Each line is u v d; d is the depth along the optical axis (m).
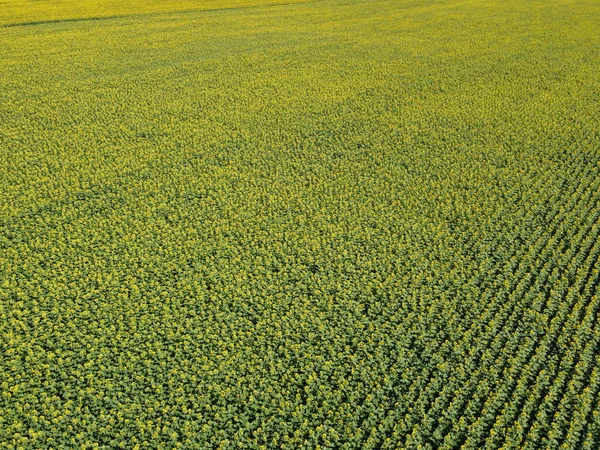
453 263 16.22
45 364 12.63
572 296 14.76
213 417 11.61
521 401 11.95
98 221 17.81
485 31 42.94
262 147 22.89
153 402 11.87
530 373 12.51
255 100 28.02
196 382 12.34
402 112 26.78
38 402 11.79
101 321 13.80
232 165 21.44
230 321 13.98
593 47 38.56
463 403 11.91
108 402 11.84
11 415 11.45
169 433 11.26
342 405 11.75
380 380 12.39
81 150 22.25
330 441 11.15
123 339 13.36
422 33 42.19
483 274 15.73
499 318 14.08
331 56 35.81
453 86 30.55
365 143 23.41
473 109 27.22
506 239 17.27
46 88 28.66
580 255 16.36
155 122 25.08
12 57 33.44
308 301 14.52
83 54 34.59
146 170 20.89
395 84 30.75
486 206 18.94
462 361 12.87
